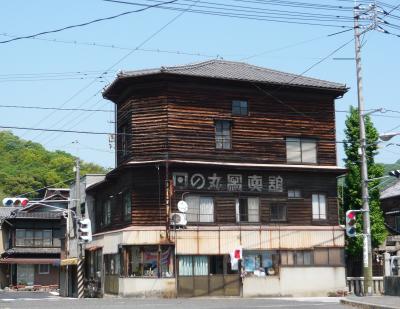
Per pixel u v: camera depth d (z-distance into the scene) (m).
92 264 41.66
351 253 40.09
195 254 34.56
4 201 34.34
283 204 37.00
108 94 38.59
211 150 35.88
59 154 91.25
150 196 34.75
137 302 27.77
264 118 37.53
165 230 34.25
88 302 27.83
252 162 36.72
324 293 36.59
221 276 34.88
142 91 35.81
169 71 35.06
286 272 36.06
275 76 39.12
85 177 46.25
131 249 34.62
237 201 36.03
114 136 39.81
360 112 32.34
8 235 67.88
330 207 38.06
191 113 35.81
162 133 35.16
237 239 35.44
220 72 37.38
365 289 31.42
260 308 22.97
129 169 35.22
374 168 40.25
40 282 65.12
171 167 34.81
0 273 66.75
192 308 23.03
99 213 43.03
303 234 36.88
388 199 54.09
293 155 37.91
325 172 37.94
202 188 35.31
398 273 30.70
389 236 47.50
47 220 66.00
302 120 38.41
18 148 89.81
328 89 38.50
